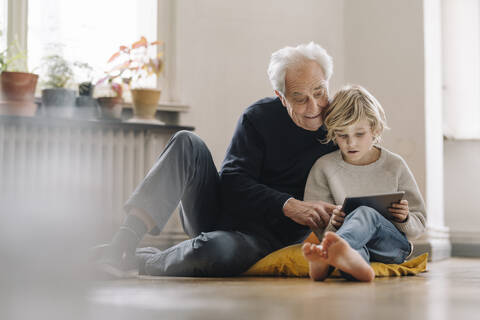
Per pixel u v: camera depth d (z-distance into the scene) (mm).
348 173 2062
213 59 3564
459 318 977
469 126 4129
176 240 3279
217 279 1868
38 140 3006
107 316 999
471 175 4137
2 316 1001
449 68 4191
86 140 3102
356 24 3793
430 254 3445
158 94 3268
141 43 3338
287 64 2029
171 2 3523
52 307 1125
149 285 1615
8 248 2781
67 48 3379
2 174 2904
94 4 3445
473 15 4191
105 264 1758
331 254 1605
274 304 1164
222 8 3600
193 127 3379
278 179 2156
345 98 1980
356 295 1335
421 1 3639
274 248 2094
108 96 3168
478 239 4008
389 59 3699
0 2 3221
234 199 2086
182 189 1961
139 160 3236
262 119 2154
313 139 2141
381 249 1892
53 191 3004
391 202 1867
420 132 3596
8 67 3100
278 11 3707
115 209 3160
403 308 1103
